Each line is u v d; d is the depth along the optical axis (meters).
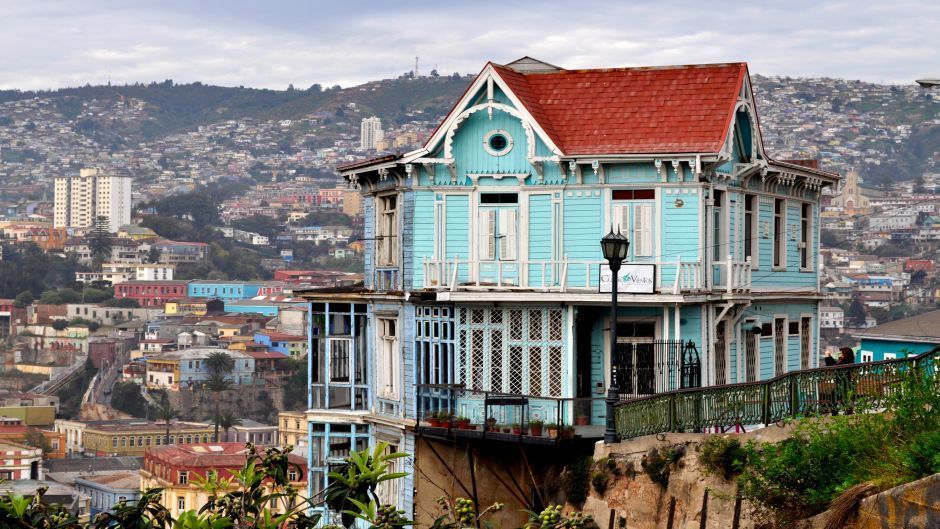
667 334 53.97
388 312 59.47
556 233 56.38
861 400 39.19
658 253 55.38
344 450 61.53
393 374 59.75
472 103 57.31
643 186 55.53
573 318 54.28
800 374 43.53
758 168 58.84
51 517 26.53
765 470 37.25
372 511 25.72
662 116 56.34
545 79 58.69
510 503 52.41
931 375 39.72
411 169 57.59
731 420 43.91
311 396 62.75
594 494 43.56
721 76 57.00
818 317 67.62
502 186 57.16
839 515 33.47
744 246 59.38
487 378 55.31
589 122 56.91
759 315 60.66
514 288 55.31
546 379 54.44
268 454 27.73
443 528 26.66
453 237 57.66
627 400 44.22
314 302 63.25
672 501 40.59
